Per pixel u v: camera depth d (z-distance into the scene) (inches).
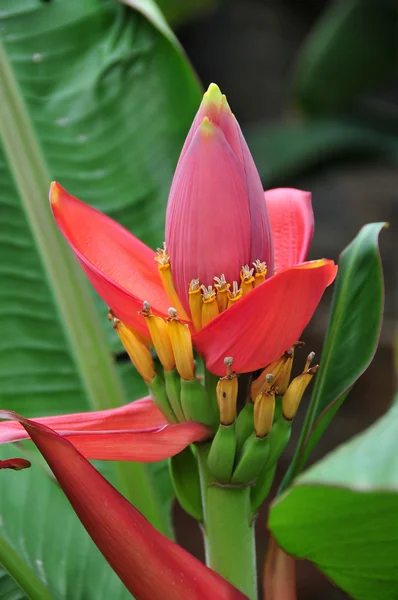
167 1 114.7
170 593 39.3
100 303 50.0
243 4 211.2
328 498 37.5
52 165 49.8
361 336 43.5
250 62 211.2
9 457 47.4
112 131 50.1
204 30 212.5
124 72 49.7
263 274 39.4
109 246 41.8
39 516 46.5
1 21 49.9
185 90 49.3
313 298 38.3
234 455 40.3
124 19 49.3
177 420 40.7
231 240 39.2
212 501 41.3
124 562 39.3
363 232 44.5
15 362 49.3
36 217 49.4
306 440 43.3
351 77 128.3
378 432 35.0
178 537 148.3
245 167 39.4
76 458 38.8
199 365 47.1
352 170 202.1
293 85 137.0
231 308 38.4
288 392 40.2
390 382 167.8
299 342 40.1
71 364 49.5
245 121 210.1
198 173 38.9
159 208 50.2
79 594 44.8
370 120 133.9
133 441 39.6
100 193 50.0
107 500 39.0
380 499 37.3
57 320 49.5
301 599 134.8
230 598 39.4
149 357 40.6
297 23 211.9
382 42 123.5
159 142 50.0
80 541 45.9
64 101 50.1
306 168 129.6
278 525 38.9
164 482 49.8
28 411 49.3
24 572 43.9
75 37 49.9
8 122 49.4
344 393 43.0
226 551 41.7
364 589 40.7
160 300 41.6
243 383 62.6
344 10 121.6
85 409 49.3
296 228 42.0
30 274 49.5
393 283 183.5
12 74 49.7
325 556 39.8
